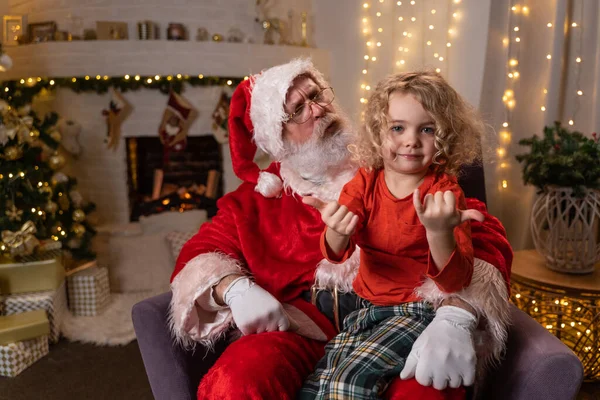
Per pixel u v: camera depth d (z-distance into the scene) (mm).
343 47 3781
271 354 1279
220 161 3668
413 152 1160
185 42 3314
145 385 2285
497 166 2986
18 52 3424
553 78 2680
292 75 1604
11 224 2590
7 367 2371
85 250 2961
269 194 1678
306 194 1633
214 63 3379
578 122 2725
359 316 1312
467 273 1133
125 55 3275
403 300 1252
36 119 2846
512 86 2912
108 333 2713
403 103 1150
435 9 3322
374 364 1131
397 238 1216
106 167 3412
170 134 3357
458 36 3137
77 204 2980
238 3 3584
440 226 1035
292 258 1596
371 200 1246
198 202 3617
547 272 2039
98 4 3430
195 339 1434
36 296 2629
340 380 1117
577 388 1125
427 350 1101
